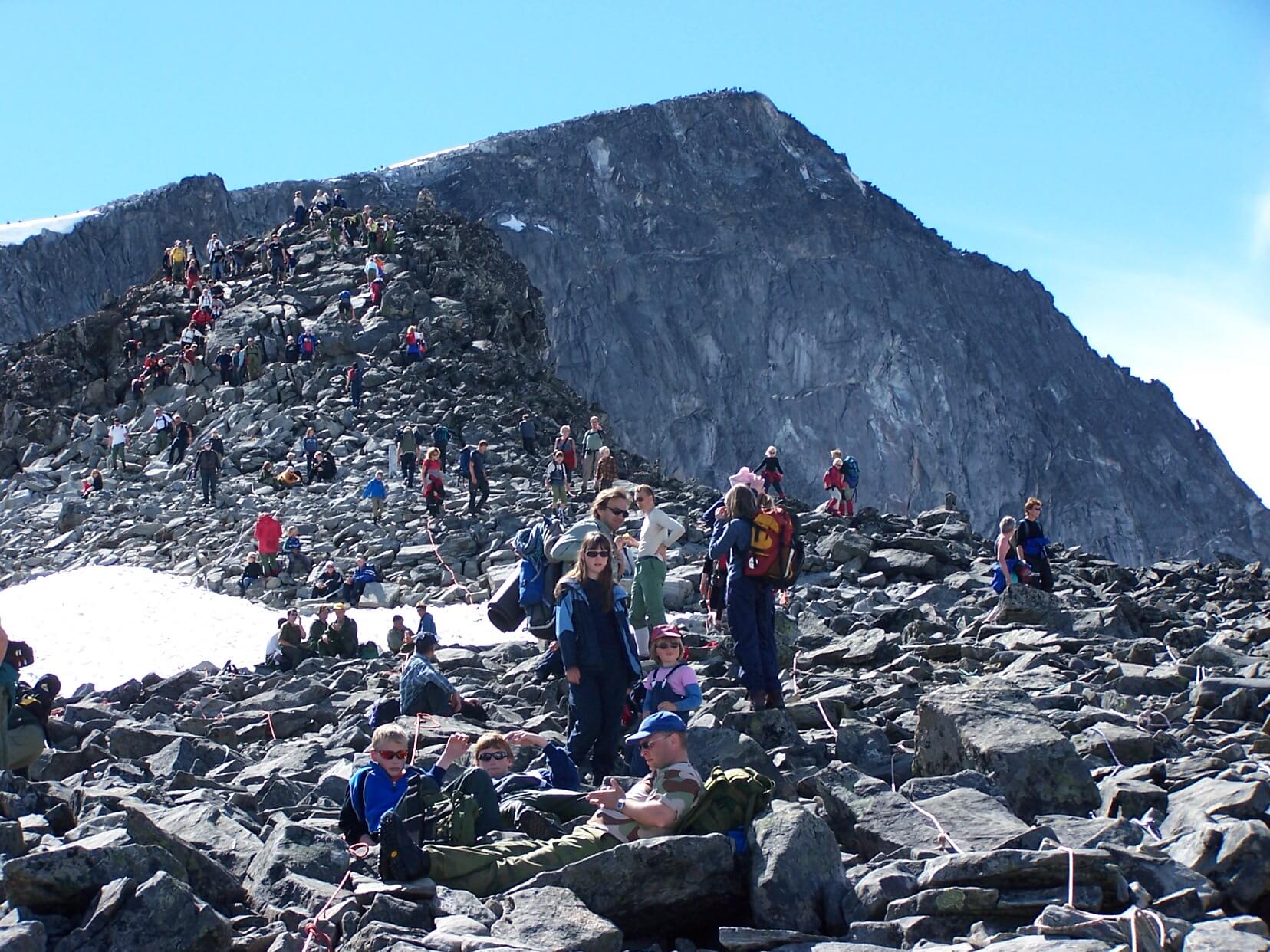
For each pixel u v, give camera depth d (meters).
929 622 19.30
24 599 32.03
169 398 59.25
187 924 7.09
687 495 39.16
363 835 8.98
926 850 8.12
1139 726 12.16
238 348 59.66
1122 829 8.14
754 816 8.25
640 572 12.62
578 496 39.94
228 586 33.62
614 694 11.06
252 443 50.41
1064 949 6.32
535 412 55.12
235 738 15.36
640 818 8.32
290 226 74.94
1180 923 6.79
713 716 12.09
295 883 8.04
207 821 9.36
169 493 47.66
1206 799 8.59
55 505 49.56
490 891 8.00
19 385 63.53
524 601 12.25
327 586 31.94
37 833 8.65
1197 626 20.27
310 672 19.89
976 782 9.24
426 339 59.69
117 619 29.28
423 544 34.97
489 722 13.70
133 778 12.05
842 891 7.71
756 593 12.70
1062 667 15.73
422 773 9.34
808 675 15.92
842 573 25.83
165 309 67.44
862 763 11.18
